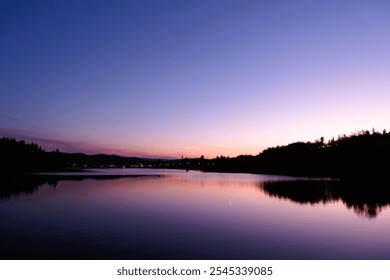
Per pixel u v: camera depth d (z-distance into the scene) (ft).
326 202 160.56
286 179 406.82
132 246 70.28
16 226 91.45
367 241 77.51
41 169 632.38
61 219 104.78
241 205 149.18
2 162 552.00
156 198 178.29
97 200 162.61
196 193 213.25
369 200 169.07
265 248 70.54
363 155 562.25
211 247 70.64
